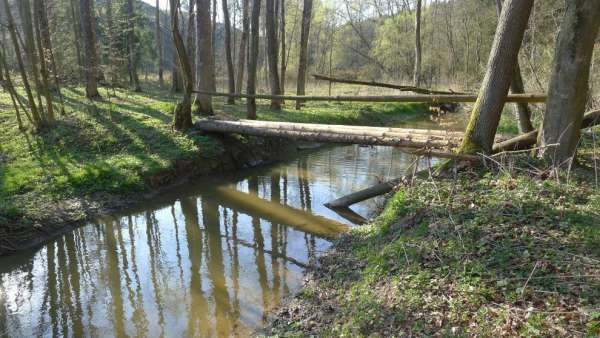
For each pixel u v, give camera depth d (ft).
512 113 47.85
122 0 85.87
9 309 19.58
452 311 13.51
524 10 21.35
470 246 16.17
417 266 16.20
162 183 35.14
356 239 22.76
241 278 21.81
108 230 28.12
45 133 39.01
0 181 30.30
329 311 16.72
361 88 104.12
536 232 15.97
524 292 13.29
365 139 30.68
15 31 39.14
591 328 11.39
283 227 28.63
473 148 22.91
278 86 63.87
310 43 144.56
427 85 104.68
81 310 19.39
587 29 19.33
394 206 22.11
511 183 19.83
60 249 25.36
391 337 13.42
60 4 81.82
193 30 74.38
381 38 129.80
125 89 68.80
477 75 73.77
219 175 40.04
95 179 32.32
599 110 22.56
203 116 47.85
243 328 17.52
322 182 38.96
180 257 24.56
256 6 51.39
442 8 122.52
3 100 48.91
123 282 21.80
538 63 42.93
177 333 17.48
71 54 74.59
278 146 49.52
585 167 21.26
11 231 25.22
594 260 13.88
